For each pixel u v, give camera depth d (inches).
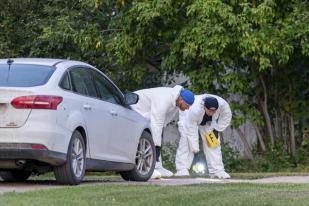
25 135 967.0
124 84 1966.0
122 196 863.7
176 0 1705.2
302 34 1640.0
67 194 871.1
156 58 1916.8
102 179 1317.7
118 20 1833.2
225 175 1446.9
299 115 1870.1
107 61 1969.7
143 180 1256.8
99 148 1109.1
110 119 1144.2
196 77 1752.0
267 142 1889.8
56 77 1032.8
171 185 1071.0
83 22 1967.3
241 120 1795.0
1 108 976.3
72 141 1024.9
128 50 1764.3
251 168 1813.5
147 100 1375.5
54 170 1018.7
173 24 1759.4
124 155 1195.3
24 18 2078.0
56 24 1945.1
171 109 1376.7
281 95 1889.8
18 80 1018.7
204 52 1649.9
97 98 1131.9
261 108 1878.7
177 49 1740.9
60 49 2020.2
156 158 1385.3
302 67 1847.9
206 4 1624.0
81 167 1051.3
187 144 1491.1
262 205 806.5
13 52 2011.6
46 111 979.3
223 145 1852.9
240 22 1627.7
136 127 1238.9
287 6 1697.8
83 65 1131.9
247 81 1788.9
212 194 900.0
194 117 1444.4
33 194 861.8
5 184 1090.7
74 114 1030.4
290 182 1211.2
